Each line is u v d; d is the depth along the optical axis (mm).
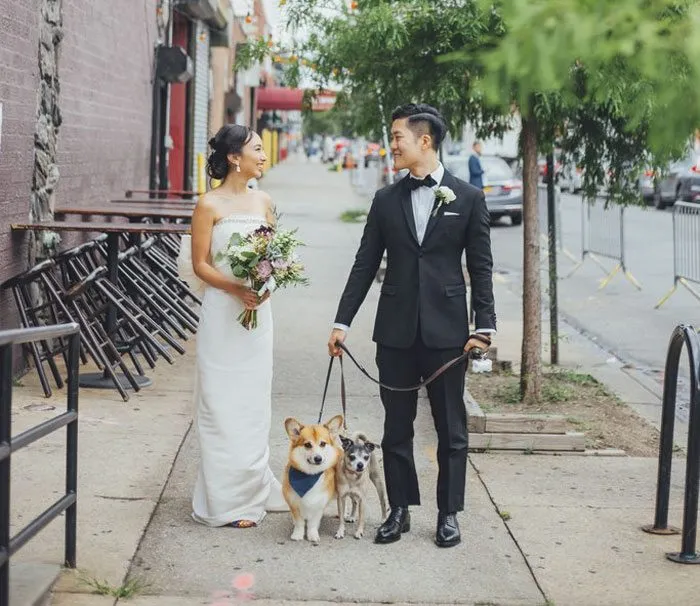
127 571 4957
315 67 9266
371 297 13898
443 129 5375
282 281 5492
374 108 9492
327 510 5922
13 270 8414
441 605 4691
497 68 3064
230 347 5578
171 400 8297
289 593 4762
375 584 4898
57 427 4484
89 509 5766
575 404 8586
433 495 6262
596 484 6559
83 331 8562
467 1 7625
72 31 10188
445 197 5266
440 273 5340
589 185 8867
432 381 5398
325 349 10500
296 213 27672
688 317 13758
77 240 10641
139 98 14398
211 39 25531
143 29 14570
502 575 5051
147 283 10453
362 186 41531
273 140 71375
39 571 4719
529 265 8250
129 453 6809
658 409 8914
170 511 5836
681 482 6660
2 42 7883
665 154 4551
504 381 9203
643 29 2963
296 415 7996
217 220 5625
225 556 5199
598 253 16953
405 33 7953
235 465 5574
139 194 14195
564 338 11633
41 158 9062
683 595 4840
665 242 21953
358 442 5391
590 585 4949
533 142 8039
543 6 2947
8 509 3979
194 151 22625
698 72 2916
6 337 3762
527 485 6492
